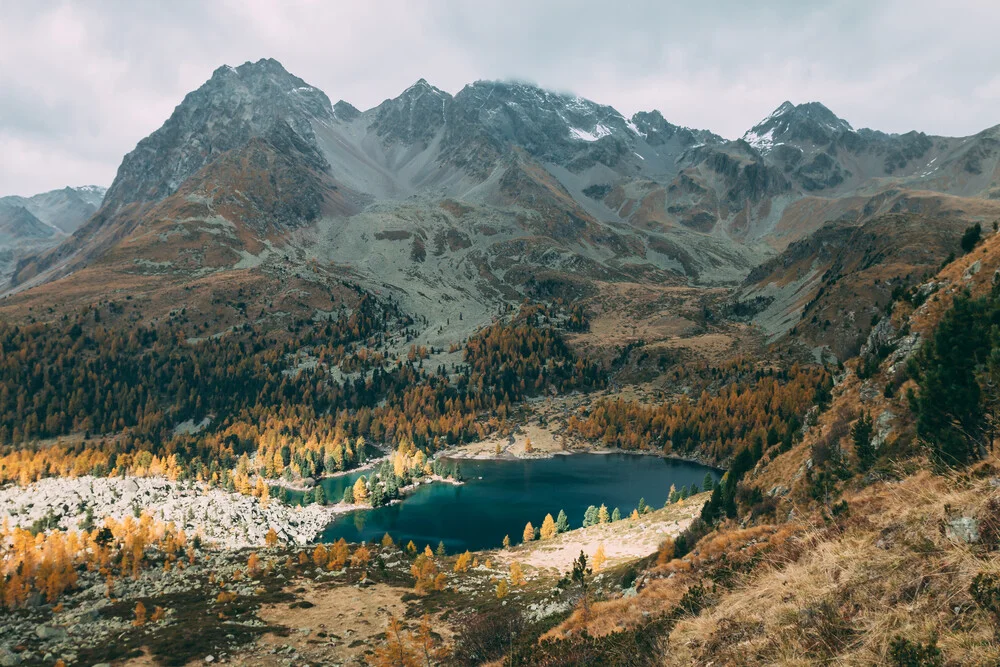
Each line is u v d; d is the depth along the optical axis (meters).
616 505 179.88
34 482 163.25
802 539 18.64
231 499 156.62
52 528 119.25
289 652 53.16
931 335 57.56
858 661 10.12
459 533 158.00
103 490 143.88
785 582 14.90
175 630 61.56
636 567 63.62
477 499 192.25
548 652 23.75
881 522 14.85
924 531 12.60
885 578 12.03
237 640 57.38
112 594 85.75
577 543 118.12
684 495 153.50
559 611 42.22
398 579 92.75
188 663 50.91
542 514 174.12
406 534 157.50
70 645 59.12
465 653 41.38
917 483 16.97
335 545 104.12
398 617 67.44
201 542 121.50
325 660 50.75
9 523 121.56
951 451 31.89
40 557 93.00
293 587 86.25
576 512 174.50
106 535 108.94
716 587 19.66
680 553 60.88
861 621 11.22
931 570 11.14
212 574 94.06
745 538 26.55
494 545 147.25
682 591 23.36
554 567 101.19
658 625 19.31
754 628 13.73
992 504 11.55
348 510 182.38
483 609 65.50
